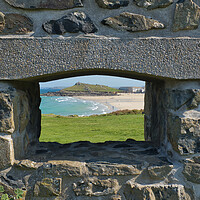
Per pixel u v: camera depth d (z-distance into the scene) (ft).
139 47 4.76
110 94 293.64
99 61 4.75
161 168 4.99
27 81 5.88
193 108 4.95
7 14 4.63
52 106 137.28
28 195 4.87
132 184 4.94
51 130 32.22
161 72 4.83
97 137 23.02
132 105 139.74
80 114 95.25
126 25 4.81
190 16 4.83
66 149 6.34
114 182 4.94
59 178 4.90
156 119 6.81
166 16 4.88
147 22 4.81
